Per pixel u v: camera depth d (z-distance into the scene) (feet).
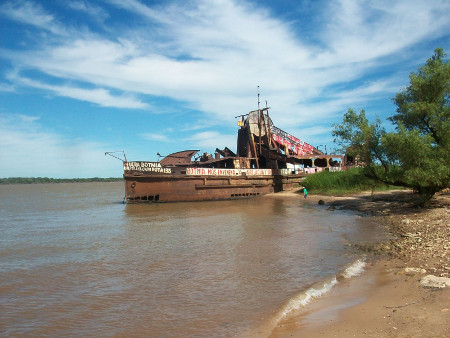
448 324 18.21
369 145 75.41
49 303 27.20
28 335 21.50
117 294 28.89
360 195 116.78
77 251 48.24
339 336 18.40
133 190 121.39
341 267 34.32
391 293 24.95
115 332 21.58
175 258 41.24
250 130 158.20
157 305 25.98
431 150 64.13
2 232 71.10
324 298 25.59
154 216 89.56
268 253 42.04
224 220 76.02
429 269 29.96
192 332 20.98
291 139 173.06
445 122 65.98
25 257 45.21
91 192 340.18
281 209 97.09
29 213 119.24
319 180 146.00
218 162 158.61
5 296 29.04
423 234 46.55
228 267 36.14
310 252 41.81
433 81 70.03
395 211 73.10
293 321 21.66
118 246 50.80
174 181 126.82
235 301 26.09
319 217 76.33
